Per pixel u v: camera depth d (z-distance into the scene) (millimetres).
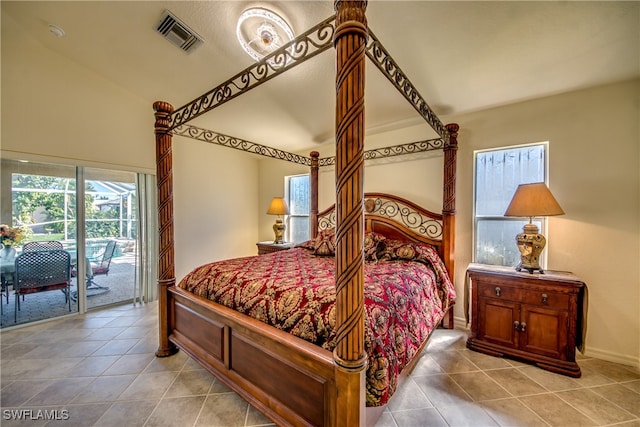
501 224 2732
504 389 1863
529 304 2156
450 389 1867
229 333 1732
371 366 1247
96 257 3445
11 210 2850
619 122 2174
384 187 3436
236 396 1812
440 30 1797
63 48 2791
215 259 4387
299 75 2521
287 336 1440
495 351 2283
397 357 1407
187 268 4023
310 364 1294
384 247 2812
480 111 2783
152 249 3760
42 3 2244
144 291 3707
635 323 2121
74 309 3271
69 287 3242
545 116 2473
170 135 2312
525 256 2305
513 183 2668
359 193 1056
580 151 2314
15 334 2730
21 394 1820
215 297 1955
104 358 2281
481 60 2043
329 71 2426
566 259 2363
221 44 2342
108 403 1736
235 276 2018
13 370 2104
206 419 1609
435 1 1602
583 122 2309
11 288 2885
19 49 2666
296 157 4039
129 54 2721
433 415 1631
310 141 4086
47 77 2840
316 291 1594
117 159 3359
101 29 2441
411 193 3232
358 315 1091
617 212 2178
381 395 1226
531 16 1626
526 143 2557
